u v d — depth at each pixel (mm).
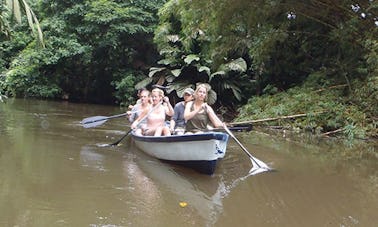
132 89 14391
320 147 6887
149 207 3592
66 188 4008
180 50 13305
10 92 16297
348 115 8281
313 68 11047
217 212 3559
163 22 13961
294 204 3861
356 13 8781
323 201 3965
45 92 15734
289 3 9742
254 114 10008
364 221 3461
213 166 4758
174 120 5793
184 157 4988
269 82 12047
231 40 11305
